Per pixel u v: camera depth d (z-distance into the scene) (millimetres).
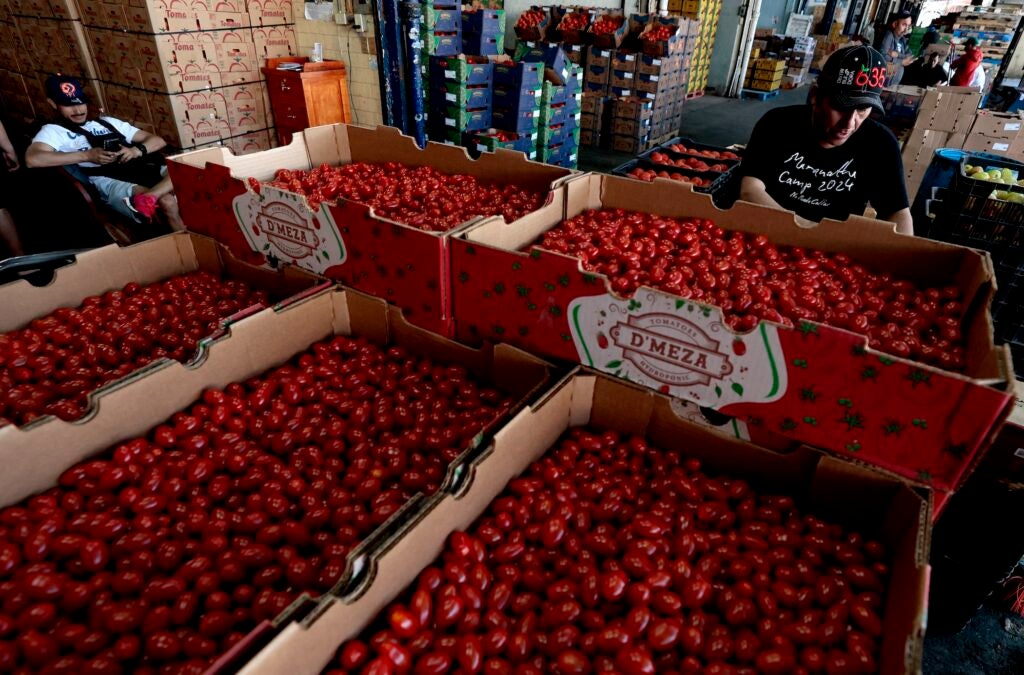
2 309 2738
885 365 1661
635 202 3197
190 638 1578
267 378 2625
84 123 5098
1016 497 2361
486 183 3654
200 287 3191
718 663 1537
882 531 1897
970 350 2031
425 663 1513
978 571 2529
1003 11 16688
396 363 2820
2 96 8281
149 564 1817
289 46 6930
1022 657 2621
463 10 7816
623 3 11484
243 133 6758
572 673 1511
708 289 2455
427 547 1764
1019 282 3637
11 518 1895
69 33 6520
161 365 2279
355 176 3668
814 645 1601
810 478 2021
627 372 2213
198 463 2129
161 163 5441
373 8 6031
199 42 6066
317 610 1420
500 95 6766
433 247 2408
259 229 3027
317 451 2248
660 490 2131
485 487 1965
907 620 1428
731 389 1980
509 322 2426
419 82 6465
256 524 1949
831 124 2891
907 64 10375
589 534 1922
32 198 4941
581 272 2111
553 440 2354
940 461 1701
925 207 4867
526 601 1724
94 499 1999
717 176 5281
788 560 1858
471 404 2516
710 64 14523
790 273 2586
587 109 9594
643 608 1627
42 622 1632
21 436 1923
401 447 2268
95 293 3088
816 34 19438
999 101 10859
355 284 2814
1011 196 3631
